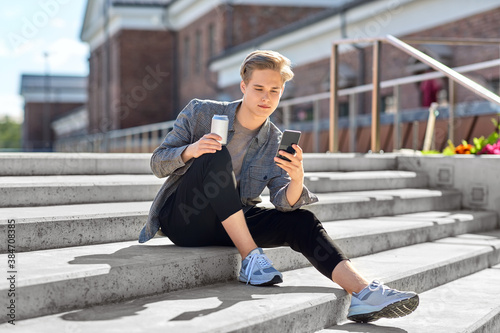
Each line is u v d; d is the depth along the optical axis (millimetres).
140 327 1958
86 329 1927
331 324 2488
